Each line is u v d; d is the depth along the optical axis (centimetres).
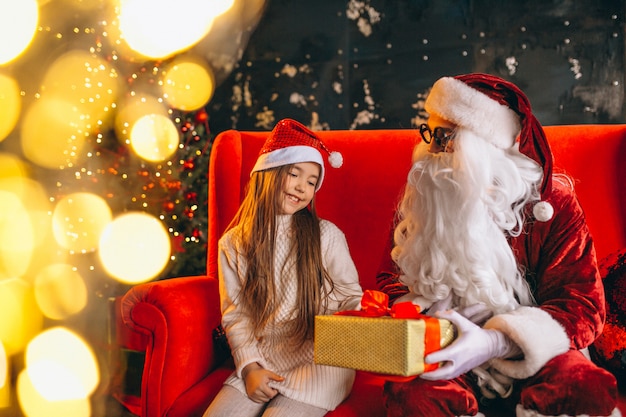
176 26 379
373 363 128
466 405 130
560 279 147
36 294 392
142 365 204
